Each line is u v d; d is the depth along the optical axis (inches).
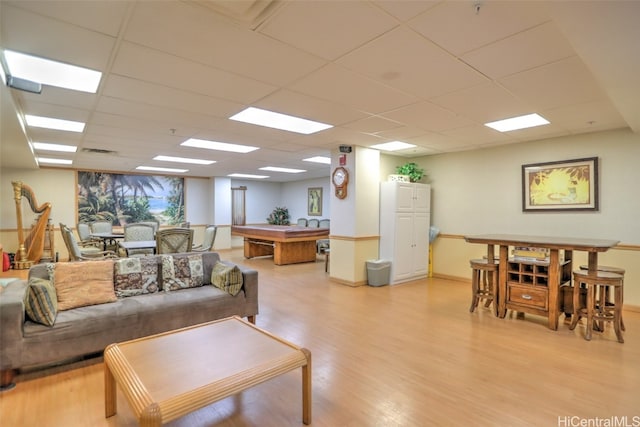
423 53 85.2
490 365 102.6
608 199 164.6
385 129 163.6
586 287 140.2
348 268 211.5
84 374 96.1
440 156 235.5
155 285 128.7
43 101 119.6
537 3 63.6
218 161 269.3
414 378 94.5
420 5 64.7
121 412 78.5
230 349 78.3
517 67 92.8
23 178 290.2
